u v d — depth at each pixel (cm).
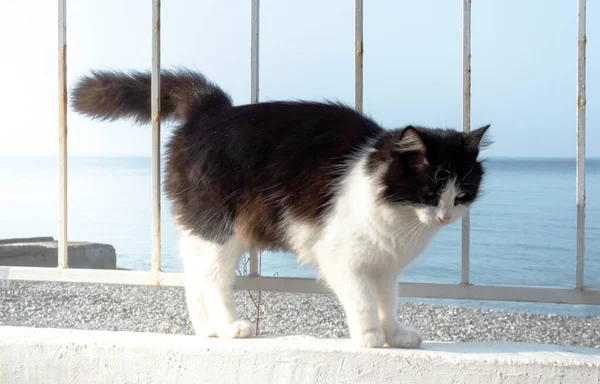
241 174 316
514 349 292
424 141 288
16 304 491
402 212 290
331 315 461
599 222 1470
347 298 293
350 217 290
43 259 822
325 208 300
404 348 294
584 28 312
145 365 290
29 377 297
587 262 1371
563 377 271
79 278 353
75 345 293
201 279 329
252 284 347
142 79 360
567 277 1373
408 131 284
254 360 284
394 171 288
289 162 311
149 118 367
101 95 355
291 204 310
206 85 350
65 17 345
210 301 328
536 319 479
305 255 320
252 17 341
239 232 324
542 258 1432
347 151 309
